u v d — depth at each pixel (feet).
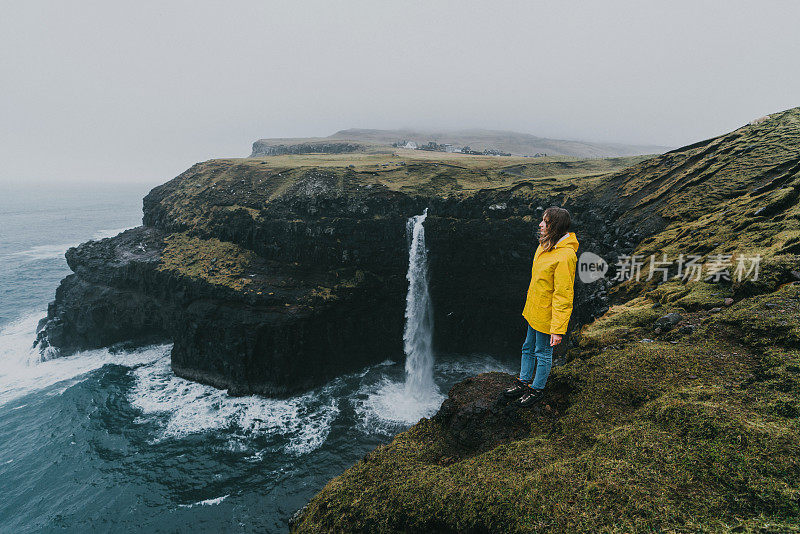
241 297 122.93
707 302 26.86
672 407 14.29
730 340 19.45
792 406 12.97
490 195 142.41
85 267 149.59
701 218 62.28
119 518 76.69
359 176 172.14
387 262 145.79
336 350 134.41
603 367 18.92
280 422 107.14
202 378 126.82
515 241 128.98
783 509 9.76
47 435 101.55
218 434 101.60
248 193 170.50
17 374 131.34
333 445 97.45
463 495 13.51
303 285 132.36
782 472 10.70
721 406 13.69
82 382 125.70
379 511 14.70
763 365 16.26
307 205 150.41
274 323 119.96
